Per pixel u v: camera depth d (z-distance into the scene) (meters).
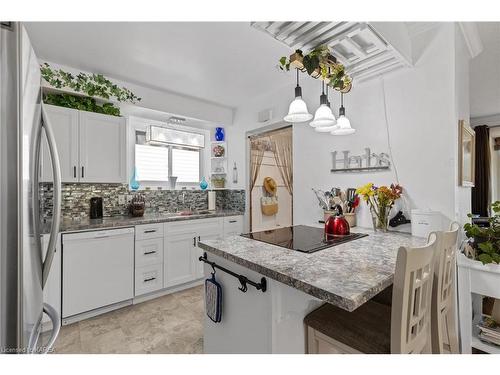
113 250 2.38
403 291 0.86
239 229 3.50
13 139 0.79
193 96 3.33
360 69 1.96
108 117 2.67
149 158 3.37
